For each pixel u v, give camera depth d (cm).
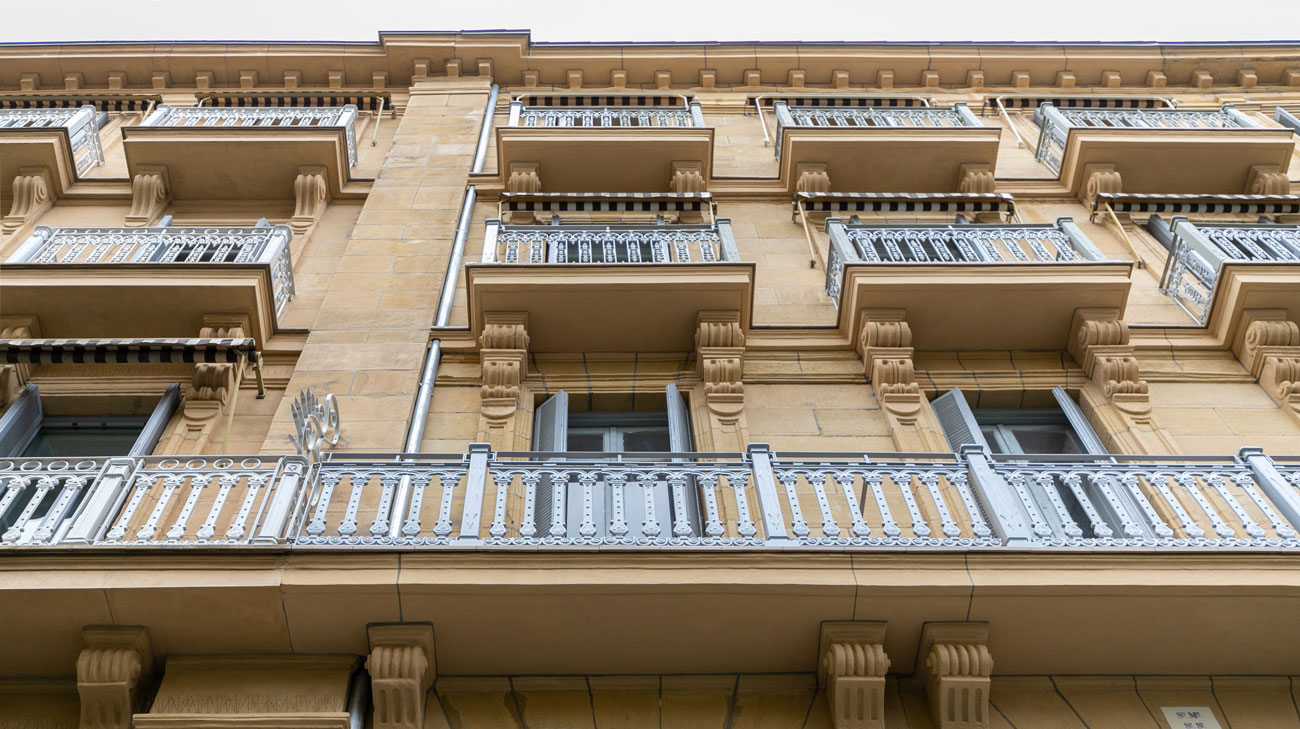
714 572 677
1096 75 1991
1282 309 1103
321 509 724
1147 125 1644
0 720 667
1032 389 1066
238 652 690
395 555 682
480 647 699
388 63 1919
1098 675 727
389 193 1461
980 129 1523
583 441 1038
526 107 1695
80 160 1573
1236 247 1226
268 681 676
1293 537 714
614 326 1093
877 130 1523
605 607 679
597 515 859
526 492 744
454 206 1420
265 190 1492
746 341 1116
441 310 1162
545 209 1393
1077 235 1170
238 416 1002
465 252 1315
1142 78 2002
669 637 699
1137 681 726
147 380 1030
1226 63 2002
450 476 746
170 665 683
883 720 679
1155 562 692
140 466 747
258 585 661
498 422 998
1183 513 738
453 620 684
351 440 943
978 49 1972
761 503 727
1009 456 777
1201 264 1201
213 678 677
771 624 693
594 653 707
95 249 1195
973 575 683
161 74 1919
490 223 1179
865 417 1023
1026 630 702
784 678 715
